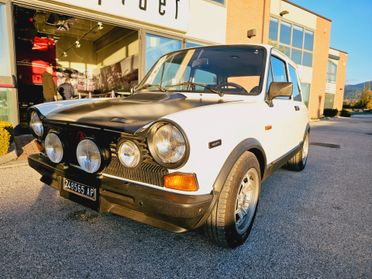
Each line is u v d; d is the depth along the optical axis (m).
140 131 1.61
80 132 1.99
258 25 10.99
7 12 4.87
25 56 8.83
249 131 2.12
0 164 3.93
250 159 2.08
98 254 1.97
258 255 2.02
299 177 4.18
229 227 1.94
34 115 2.39
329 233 2.38
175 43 7.92
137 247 2.07
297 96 3.84
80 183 1.95
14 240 2.11
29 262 1.85
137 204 1.67
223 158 1.80
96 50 11.48
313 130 11.28
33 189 3.13
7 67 4.98
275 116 2.66
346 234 2.37
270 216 2.71
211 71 2.86
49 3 5.39
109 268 1.82
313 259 1.99
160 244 2.12
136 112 1.90
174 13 7.32
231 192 1.89
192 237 2.24
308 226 2.51
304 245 2.17
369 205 3.08
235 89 2.67
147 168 1.69
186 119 1.61
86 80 11.09
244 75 2.70
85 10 5.86
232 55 2.85
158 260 1.92
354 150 6.77
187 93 2.70
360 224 2.58
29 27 8.65
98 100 2.68
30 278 1.70
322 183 3.90
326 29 16.77
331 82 23.62
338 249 2.12
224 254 2.02
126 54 9.12
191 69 3.00
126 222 2.45
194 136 1.57
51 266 1.82
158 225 1.72
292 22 14.35
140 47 6.99
